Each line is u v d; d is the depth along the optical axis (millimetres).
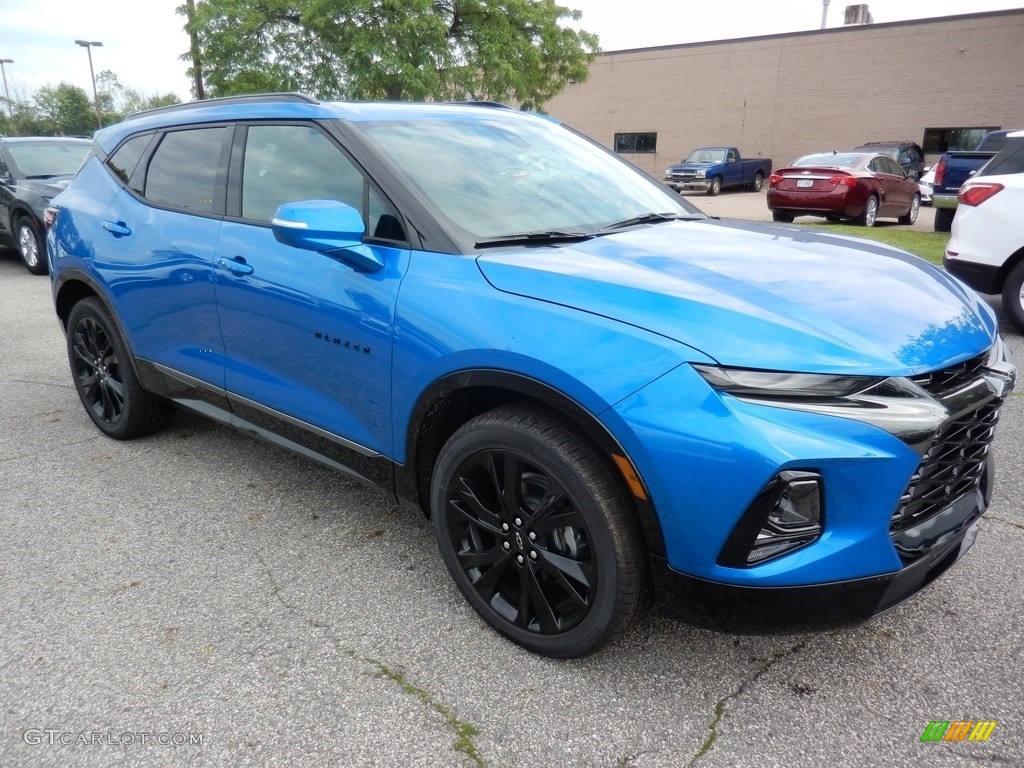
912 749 1965
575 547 2164
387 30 15148
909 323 2002
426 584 2764
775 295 2068
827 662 2309
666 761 1938
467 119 3201
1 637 2461
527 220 2666
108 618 2564
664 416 1859
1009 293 6156
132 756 1968
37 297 8508
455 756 1963
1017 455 3807
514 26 17062
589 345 1978
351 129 2766
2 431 4324
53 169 10398
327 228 2342
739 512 1816
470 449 2305
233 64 15898
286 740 2021
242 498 3467
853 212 14000
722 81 30719
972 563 2840
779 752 1963
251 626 2518
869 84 27625
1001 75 25156
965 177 10641
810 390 1805
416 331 2336
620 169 3428
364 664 2324
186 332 3365
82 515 3309
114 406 4117
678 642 2406
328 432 2826
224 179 3211
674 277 2154
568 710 2121
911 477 1867
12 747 1999
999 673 2248
